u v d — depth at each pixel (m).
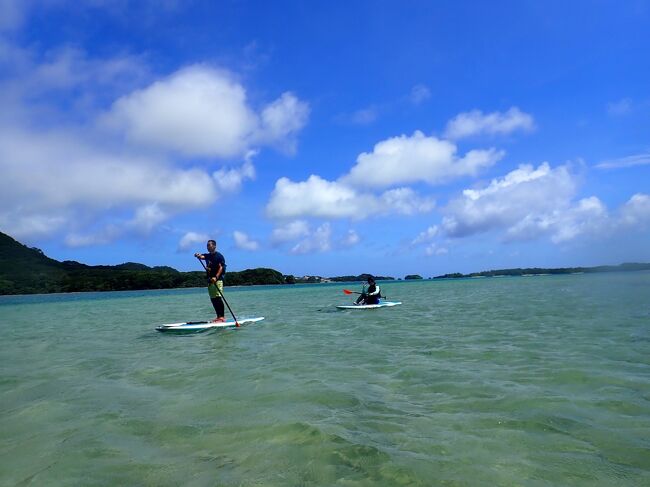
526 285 44.16
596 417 4.11
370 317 14.93
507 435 3.72
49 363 7.84
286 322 13.80
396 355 7.55
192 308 24.33
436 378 5.78
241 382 5.82
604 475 2.99
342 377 5.98
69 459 3.47
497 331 10.16
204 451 3.55
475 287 46.72
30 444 3.83
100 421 4.40
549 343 8.20
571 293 25.11
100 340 10.98
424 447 3.51
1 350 9.69
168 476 3.12
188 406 4.81
